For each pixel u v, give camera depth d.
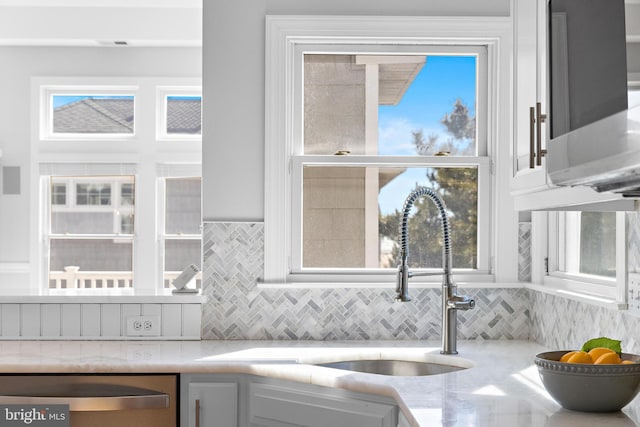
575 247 2.70
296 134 2.98
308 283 2.89
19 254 5.89
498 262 2.95
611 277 2.35
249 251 2.93
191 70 5.84
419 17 2.92
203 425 2.34
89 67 5.85
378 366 2.60
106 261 5.91
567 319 2.51
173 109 5.90
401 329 2.91
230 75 2.95
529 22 1.89
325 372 2.15
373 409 2.00
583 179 1.24
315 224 2.97
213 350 2.62
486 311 2.93
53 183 5.92
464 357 2.47
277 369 2.24
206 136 2.95
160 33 5.60
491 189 2.98
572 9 1.33
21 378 2.33
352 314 2.90
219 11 2.95
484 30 2.93
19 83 5.86
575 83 1.30
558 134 1.41
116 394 2.33
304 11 2.95
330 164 2.96
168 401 2.33
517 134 2.02
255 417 2.31
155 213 5.86
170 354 2.52
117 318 2.88
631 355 1.71
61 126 5.91
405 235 2.51
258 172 2.95
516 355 2.51
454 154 3.01
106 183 5.91
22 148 5.88
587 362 1.63
